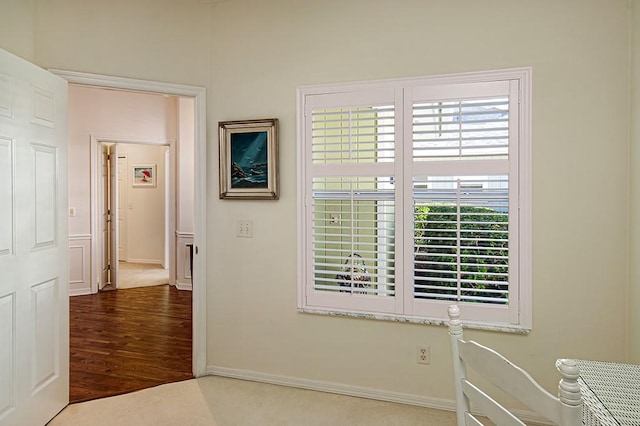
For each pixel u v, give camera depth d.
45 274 2.31
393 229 2.57
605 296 2.25
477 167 2.42
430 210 2.50
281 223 2.80
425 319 2.51
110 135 5.37
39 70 2.26
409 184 2.53
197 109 2.93
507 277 2.38
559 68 2.29
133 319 4.34
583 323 2.29
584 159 2.27
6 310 2.02
